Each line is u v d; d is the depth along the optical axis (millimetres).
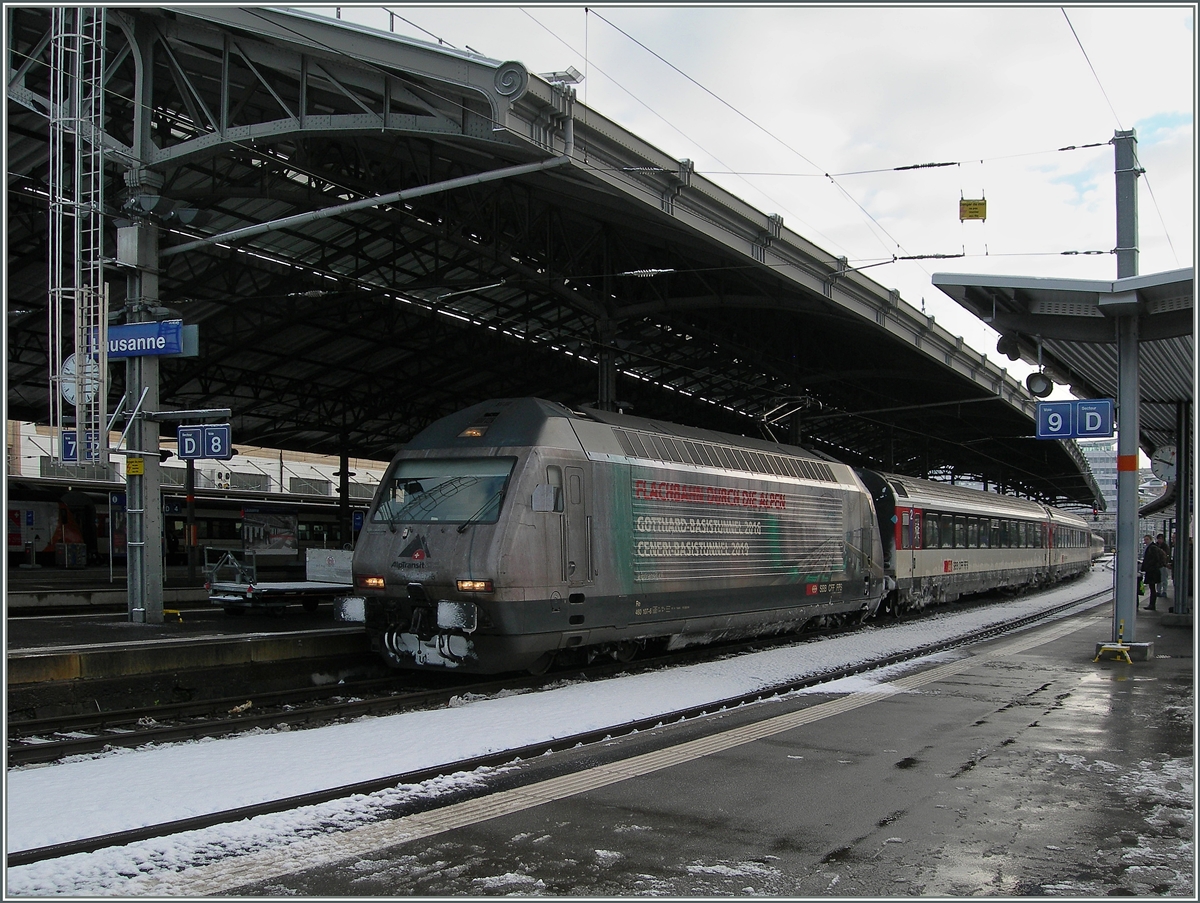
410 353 35531
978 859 5914
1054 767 8133
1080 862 5879
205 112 16406
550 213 22500
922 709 10789
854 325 28531
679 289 28031
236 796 6789
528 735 8953
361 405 40375
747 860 5855
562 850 6004
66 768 7570
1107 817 6777
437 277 26125
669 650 16062
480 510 12445
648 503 14484
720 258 23266
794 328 32062
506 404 13758
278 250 26281
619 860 5836
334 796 7016
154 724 11172
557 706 10461
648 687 12031
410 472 13492
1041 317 15148
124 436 16547
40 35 18156
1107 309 14234
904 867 5766
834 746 8898
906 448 57812
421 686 14055
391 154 19875
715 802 7055
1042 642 17859
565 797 7160
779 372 32531
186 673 12766
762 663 14492
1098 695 11727
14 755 8781
